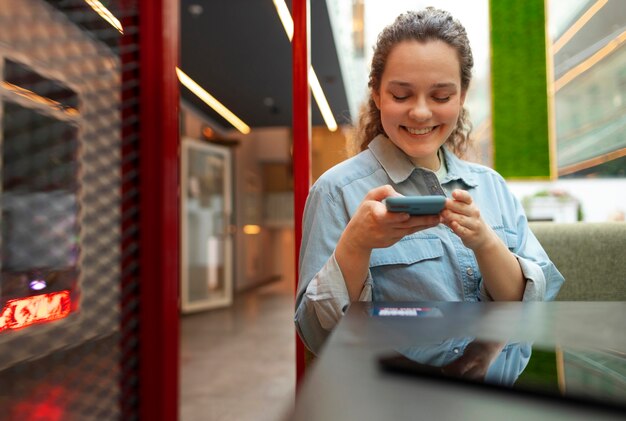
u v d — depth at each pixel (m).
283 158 9.98
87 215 0.45
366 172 0.95
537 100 2.14
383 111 0.89
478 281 0.90
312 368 0.33
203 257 6.42
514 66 2.14
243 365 3.11
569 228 1.31
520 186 2.34
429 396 0.28
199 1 3.52
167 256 0.47
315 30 3.93
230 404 2.33
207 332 4.38
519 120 2.16
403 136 0.89
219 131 7.64
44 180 0.55
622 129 2.30
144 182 0.47
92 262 0.45
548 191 2.33
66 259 0.46
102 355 0.45
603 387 0.28
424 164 0.98
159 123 0.47
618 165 2.29
